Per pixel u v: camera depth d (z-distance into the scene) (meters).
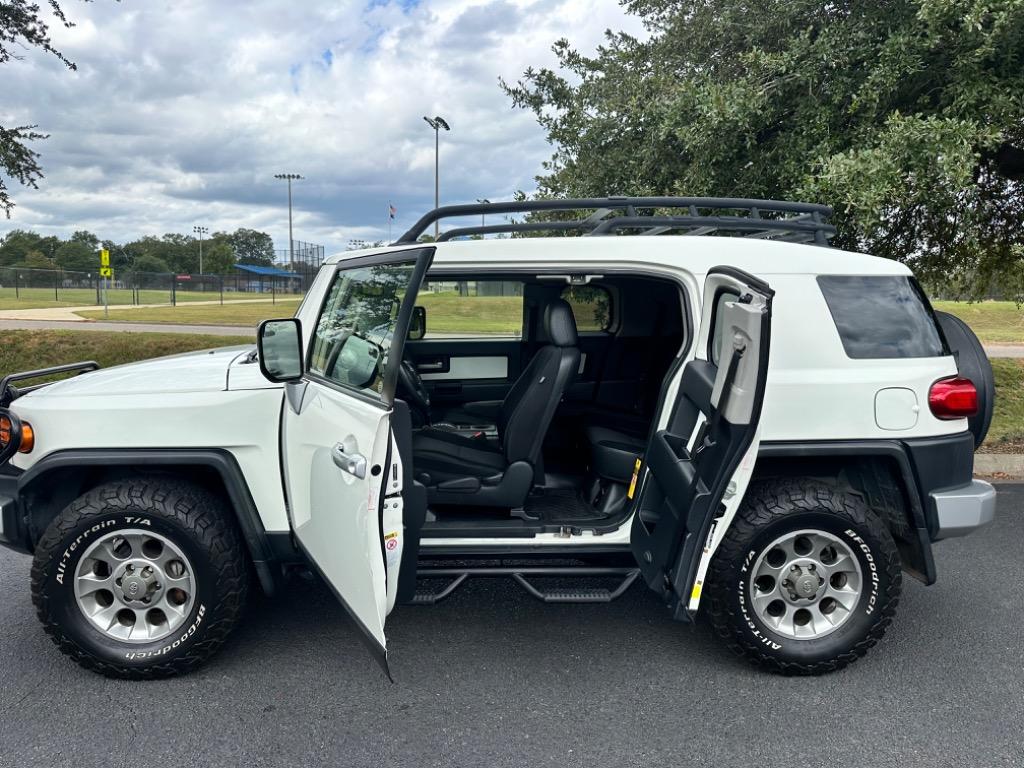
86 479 3.13
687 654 3.26
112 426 2.97
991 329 23.41
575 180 8.12
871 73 5.97
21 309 29.95
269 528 3.03
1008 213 7.83
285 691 2.92
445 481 3.33
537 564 3.31
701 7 7.34
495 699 2.88
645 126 7.27
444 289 4.61
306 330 3.28
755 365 2.36
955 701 2.87
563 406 4.55
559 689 2.96
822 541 3.03
